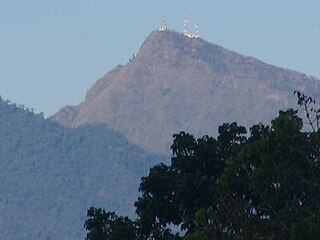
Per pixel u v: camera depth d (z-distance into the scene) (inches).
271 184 3491.6
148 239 4165.8
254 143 3550.7
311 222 3191.4
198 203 4025.6
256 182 3479.3
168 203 4124.0
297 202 3444.9
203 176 4035.4
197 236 3257.9
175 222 4126.5
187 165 4173.2
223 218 3353.8
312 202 3417.8
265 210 3499.0
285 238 3304.6
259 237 3250.5
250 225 3319.4
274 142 3472.0
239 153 3644.2
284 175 3449.8
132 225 4146.2
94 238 4148.6
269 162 3457.2
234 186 3690.9
